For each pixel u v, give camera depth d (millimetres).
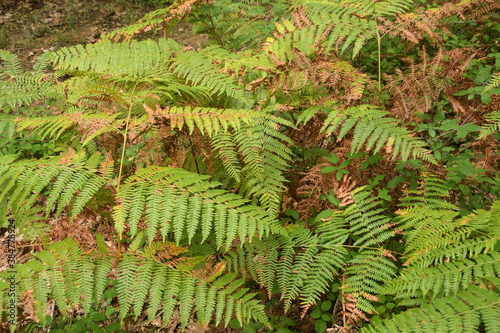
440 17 2684
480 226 1890
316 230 2348
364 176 2578
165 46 2834
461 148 2672
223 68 2625
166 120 2191
